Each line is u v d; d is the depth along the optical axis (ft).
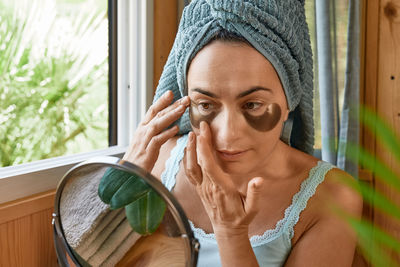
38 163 2.82
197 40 1.81
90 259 1.62
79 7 3.86
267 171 2.37
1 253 2.33
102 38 3.83
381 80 4.05
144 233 1.46
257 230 2.31
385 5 3.95
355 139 3.67
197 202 2.45
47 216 2.62
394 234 4.00
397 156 1.50
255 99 1.80
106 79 3.86
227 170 1.90
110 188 1.48
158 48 3.83
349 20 3.63
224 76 1.76
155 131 2.16
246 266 1.85
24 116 3.51
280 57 1.84
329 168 2.44
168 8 3.93
